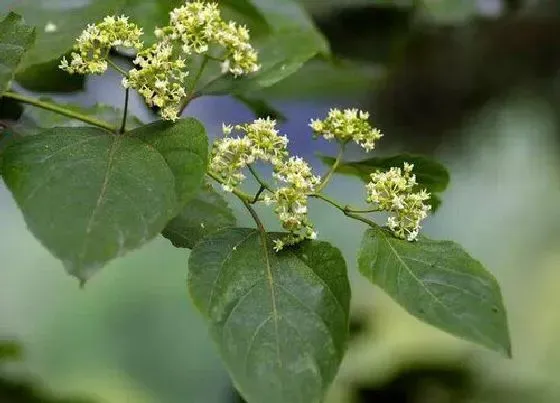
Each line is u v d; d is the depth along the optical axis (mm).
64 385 2855
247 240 1145
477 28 1819
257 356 1102
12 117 1255
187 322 3010
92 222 1091
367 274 1144
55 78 1317
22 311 2912
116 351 2951
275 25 1360
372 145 1190
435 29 1810
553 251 2838
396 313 1987
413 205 1163
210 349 2988
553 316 2762
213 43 1183
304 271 1136
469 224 2885
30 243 2910
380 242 1153
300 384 1098
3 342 1462
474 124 1955
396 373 1704
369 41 1703
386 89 1876
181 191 1110
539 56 1858
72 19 1266
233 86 1227
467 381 1709
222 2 1333
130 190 1107
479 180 2324
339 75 1716
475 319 1117
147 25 1265
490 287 1127
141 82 1146
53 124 1264
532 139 2037
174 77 1152
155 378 2953
